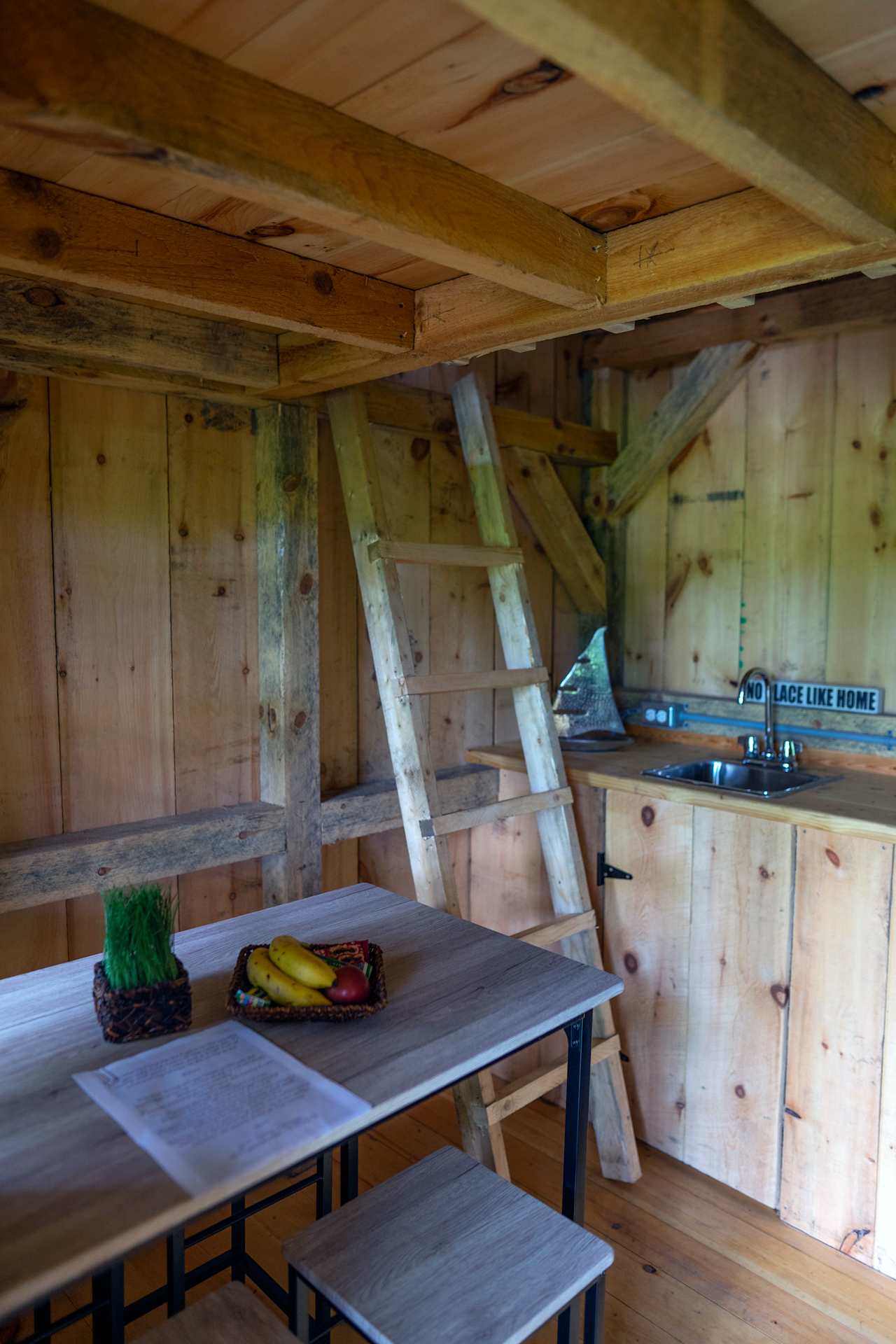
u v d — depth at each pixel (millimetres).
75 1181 1061
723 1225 2215
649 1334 1857
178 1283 1505
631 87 845
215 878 2371
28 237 1327
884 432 2633
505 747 3020
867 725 2688
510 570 2461
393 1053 1348
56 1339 1788
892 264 1336
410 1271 1324
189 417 2244
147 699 2209
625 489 3176
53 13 886
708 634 3074
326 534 2529
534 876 2803
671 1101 2480
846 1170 2117
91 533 2088
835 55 1024
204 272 1512
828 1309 1942
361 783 2666
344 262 1678
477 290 1721
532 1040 1451
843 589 2742
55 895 1940
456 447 2865
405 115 1121
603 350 3160
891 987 2029
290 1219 2148
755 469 2920
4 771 1978
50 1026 1442
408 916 1927
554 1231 1415
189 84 982
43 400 1992
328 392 2342
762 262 1349
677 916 2430
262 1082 1269
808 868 2152
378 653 2186
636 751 2961
